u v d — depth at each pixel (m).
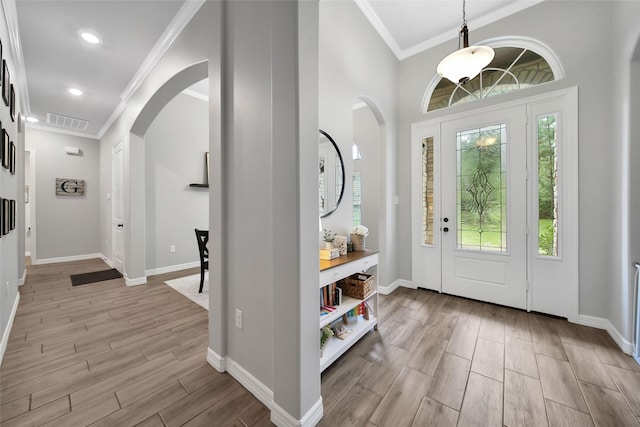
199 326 2.37
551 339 2.12
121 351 1.96
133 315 2.60
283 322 1.26
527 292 2.66
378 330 2.29
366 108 4.61
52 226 5.09
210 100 1.81
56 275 4.06
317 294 1.31
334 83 2.37
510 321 2.45
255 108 1.48
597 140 2.29
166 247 4.24
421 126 3.34
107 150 5.07
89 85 3.47
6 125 2.12
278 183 1.27
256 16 1.49
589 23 2.33
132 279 3.56
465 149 3.03
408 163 3.46
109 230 5.03
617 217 2.10
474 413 1.38
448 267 3.16
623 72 2.01
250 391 1.53
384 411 1.39
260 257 1.46
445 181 3.17
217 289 1.73
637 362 1.79
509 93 2.74
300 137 1.20
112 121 4.64
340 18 2.44
